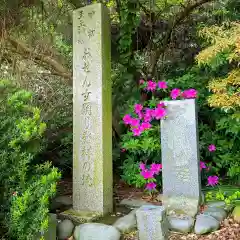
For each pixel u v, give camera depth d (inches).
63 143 164.9
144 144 127.3
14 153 88.5
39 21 158.7
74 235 100.4
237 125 126.6
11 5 144.8
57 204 122.6
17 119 93.4
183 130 112.8
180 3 157.8
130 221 103.0
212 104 110.7
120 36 152.6
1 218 86.9
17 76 152.3
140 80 152.6
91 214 108.9
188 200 109.7
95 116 111.3
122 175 136.6
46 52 156.6
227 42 106.2
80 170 113.8
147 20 168.7
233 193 120.1
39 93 168.1
